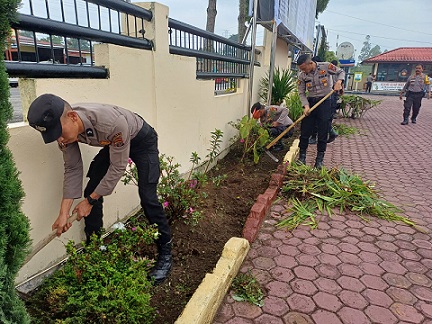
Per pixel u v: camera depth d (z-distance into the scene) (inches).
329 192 149.1
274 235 117.8
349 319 79.3
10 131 67.1
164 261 87.1
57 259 84.7
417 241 115.9
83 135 70.2
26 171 72.3
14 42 77.5
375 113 538.0
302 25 364.8
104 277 65.9
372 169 203.3
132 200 113.5
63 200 73.4
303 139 194.5
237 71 222.8
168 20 121.7
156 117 120.8
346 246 111.7
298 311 81.7
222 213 125.6
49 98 60.3
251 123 187.3
